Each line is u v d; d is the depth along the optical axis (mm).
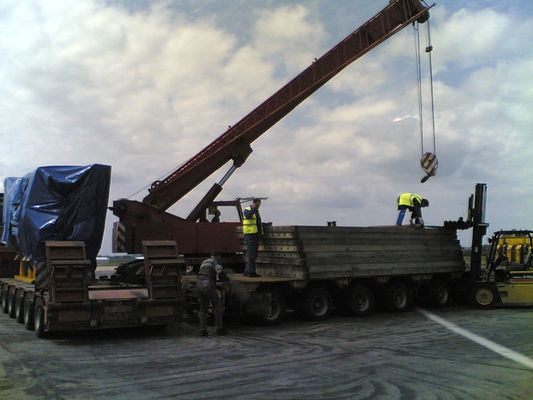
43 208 10852
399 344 9414
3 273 15875
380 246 14102
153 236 16359
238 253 17047
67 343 9695
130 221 16328
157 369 7410
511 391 6184
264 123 18672
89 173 11078
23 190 11938
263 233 13625
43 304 10141
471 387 6367
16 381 6723
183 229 16625
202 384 6543
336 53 19016
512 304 16766
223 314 12250
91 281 11305
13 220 12414
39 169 10922
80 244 10008
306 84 18734
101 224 11250
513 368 7383
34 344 9570
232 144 18297
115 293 10477
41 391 6227
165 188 17531
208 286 10594
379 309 14844
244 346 9289
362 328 11539
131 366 7613
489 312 14727
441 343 9500
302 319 13211
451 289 16672
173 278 10406
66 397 5965
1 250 15891
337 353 8562
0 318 13625
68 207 10953
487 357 8172
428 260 15234
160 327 11523
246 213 13062
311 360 7988
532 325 11875
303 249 12531
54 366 7629
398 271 14352
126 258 16078
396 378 6820
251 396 5992
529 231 15805
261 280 12094
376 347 9102
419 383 6562
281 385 6469
